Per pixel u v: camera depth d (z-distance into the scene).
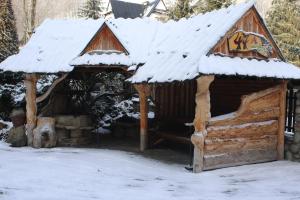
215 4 22.66
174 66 10.19
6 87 18.42
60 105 14.62
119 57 12.18
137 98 18.95
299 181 8.38
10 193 6.06
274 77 10.10
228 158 10.02
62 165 9.23
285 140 11.23
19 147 12.74
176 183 8.16
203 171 9.56
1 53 23.50
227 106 13.28
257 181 8.45
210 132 9.66
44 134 12.78
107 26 12.40
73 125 13.33
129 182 7.97
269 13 28.03
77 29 14.02
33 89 13.02
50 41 13.66
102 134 15.91
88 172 8.68
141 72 11.23
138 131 15.49
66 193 6.40
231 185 8.04
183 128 13.86
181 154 12.15
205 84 9.38
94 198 6.16
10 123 16.05
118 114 17.48
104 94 16.92
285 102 11.18
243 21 10.38
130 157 11.39
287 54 25.53
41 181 7.33
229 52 10.08
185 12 23.78
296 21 26.86
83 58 12.30
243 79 12.61
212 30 10.42
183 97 14.24
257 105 10.59
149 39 12.99
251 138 10.50
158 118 14.71
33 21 25.91
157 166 10.33
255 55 10.60
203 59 9.37
